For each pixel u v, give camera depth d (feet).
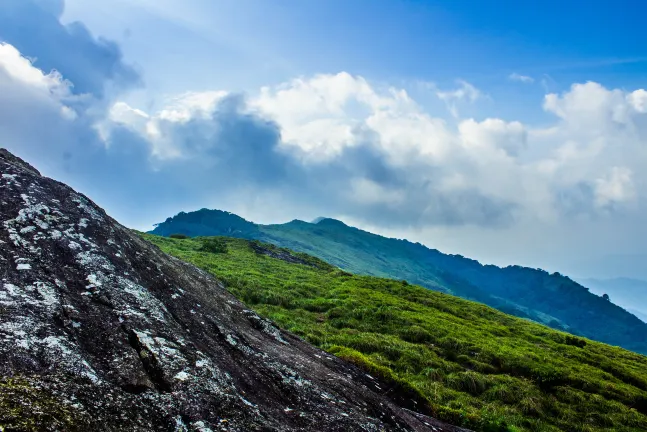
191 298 30.76
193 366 20.77
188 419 17.60
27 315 17.80
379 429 26.96
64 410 14.21
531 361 96.22
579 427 71.46
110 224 30.14
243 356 27.48
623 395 88.99
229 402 19.84
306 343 43.93
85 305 20.98
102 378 17.08
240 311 38.40
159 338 21.43
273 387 25.84
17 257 21.54
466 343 98.07
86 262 24.07
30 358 15.61
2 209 24.36
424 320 110.63
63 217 26.50
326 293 126.93
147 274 28.55
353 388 32.83
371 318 104.06
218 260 145.48
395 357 80.69
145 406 17.07
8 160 31.45
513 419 66.80
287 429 21.08
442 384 74.54
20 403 13.38
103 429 14.61
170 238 184.44
